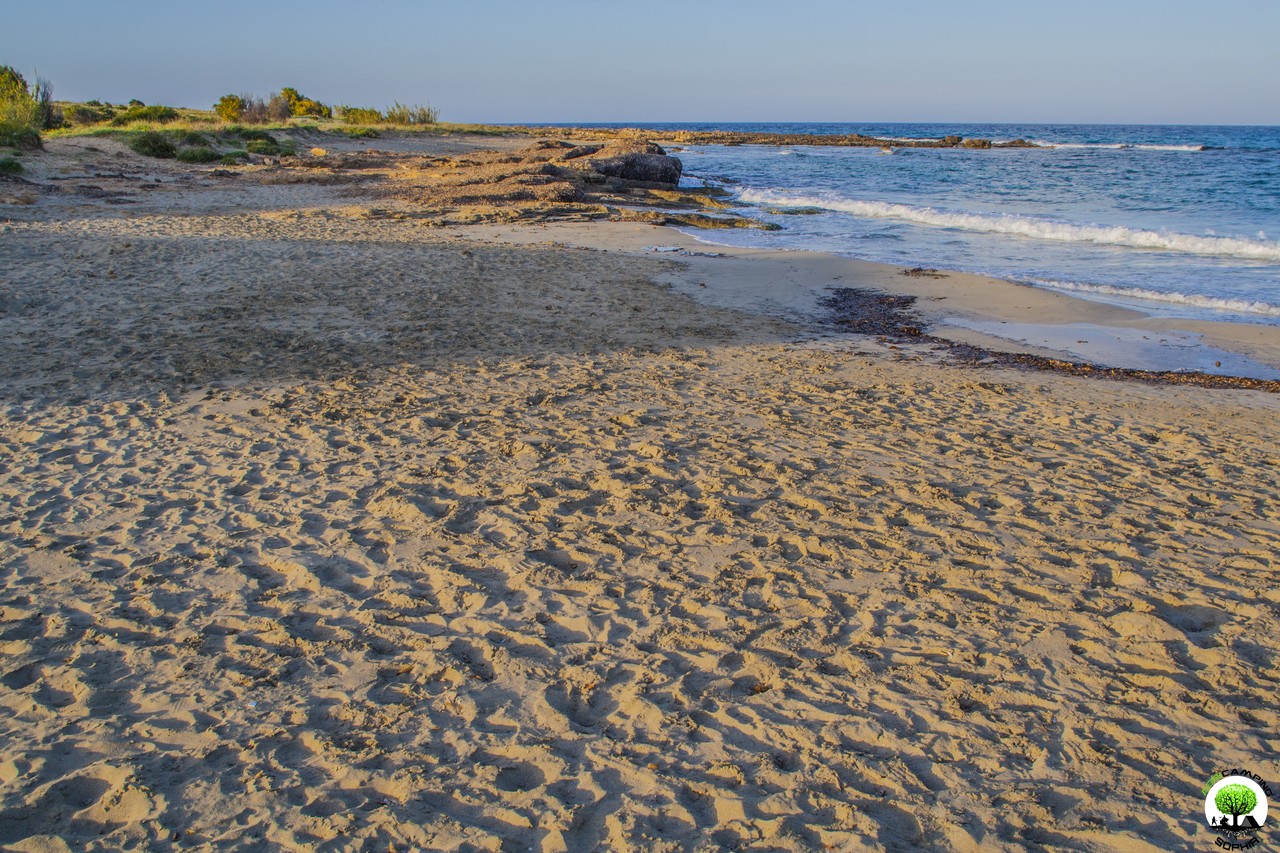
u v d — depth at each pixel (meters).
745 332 10.03
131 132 32.50
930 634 3.88
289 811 2.77
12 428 6.25
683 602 4.13
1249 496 5.51
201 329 9.00
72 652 3.63
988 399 7.61
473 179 24.81
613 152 35.25
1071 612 4.07
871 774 2.99
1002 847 2.66
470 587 4.22
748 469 5.78
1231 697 3.45
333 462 5.77
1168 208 25.14
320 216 18.19
